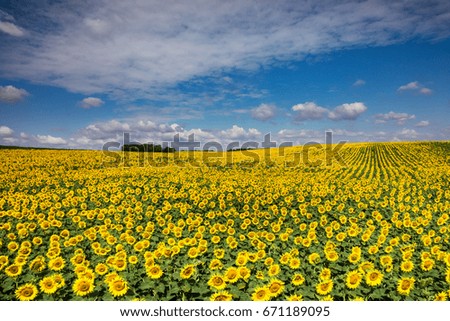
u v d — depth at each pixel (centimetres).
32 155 4069
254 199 1823
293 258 777
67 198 1766
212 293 665
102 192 1977
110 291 629
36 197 1847
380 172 3331
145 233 1048
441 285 705
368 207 1692
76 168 3397
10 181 2489
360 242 1041
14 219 1366
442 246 1039
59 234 1184
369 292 654
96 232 1148
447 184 2455
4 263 792
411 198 1925
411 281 623
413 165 3838
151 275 676
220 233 1147
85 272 657
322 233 1188
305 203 1636
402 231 1188
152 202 1769
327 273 680
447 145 5794
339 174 3198
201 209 1606
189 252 817
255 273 767
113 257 791
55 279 663
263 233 1030
